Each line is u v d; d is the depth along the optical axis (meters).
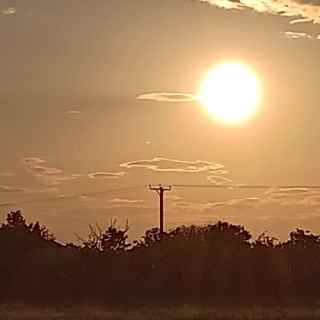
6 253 143.00
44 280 139.50
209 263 136.88
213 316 100.88
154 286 135.50
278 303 128.75
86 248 143.25
